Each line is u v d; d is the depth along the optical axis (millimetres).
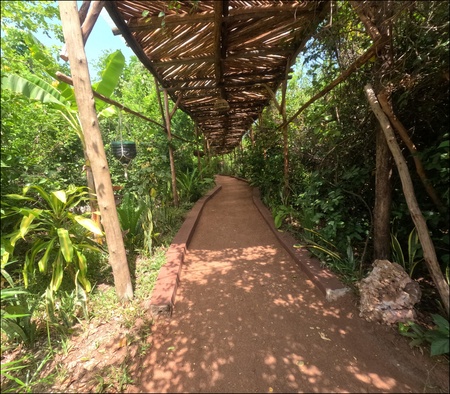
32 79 2225
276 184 5062
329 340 1612
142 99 6562
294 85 6027
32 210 1875
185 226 3922
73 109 2764
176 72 3691
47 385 1384
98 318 1877
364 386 1292
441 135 1728
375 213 2184
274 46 3031
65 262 2193
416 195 1956
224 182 10289
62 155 3922
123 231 2951
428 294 1909
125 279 2029
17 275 2092
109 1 1959
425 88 1748
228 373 1426
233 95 5043
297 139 4297
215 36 2584
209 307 2037
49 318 1708
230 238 3645
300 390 1300
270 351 1561
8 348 1615
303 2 2232
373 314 1716
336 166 2594
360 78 2131
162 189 4969
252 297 2145
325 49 2283
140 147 5141
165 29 2496
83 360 1533
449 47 1506
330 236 2396
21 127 2906
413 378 1311
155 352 1592
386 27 1653
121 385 1358
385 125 1724
